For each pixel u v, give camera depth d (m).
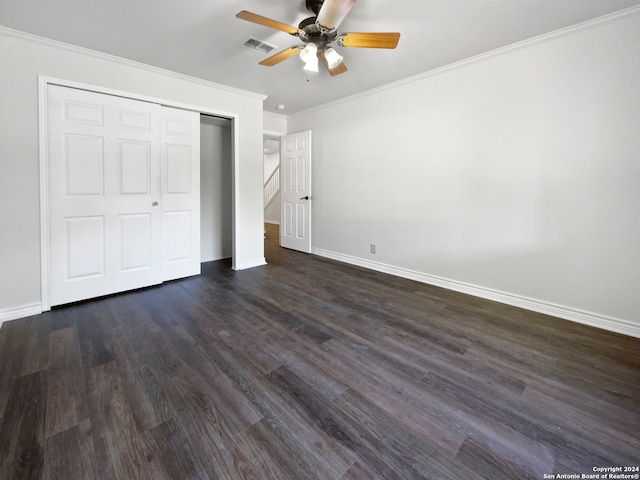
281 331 2.37
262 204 4.32
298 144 5.07
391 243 3.95
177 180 3.53
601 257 2.45
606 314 2.45
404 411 1.54
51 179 2.68
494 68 2.89
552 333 2.37
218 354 2.04
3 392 1.63
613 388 1.72
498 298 3.03
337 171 4.56
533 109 2.70
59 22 2.32
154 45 2.69
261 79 3.52
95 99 2.87
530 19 2.32
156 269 3.41
